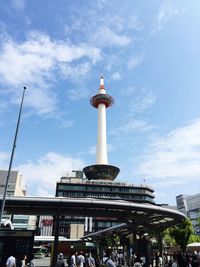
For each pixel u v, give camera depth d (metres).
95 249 43.53
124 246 41.81
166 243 64.81
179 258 21.16
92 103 132.75
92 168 121.00
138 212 29.12
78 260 22.56
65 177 126.62
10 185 121.62
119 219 30.12
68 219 102.12
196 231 119.88
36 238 76.31
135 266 16.97
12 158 22.62
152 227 34.12
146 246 28.00
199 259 25.94
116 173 124.62
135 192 117.62
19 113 24.97
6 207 27.42
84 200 25.30
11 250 22.72
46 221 122.50
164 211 27.22
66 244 44.25
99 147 122.88
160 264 30.12
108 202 25.61
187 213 134.75
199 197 129.88
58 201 24.92
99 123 126.12
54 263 24.77
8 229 23.47
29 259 22.52
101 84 136.75
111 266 12.73
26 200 24.45
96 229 102.12
